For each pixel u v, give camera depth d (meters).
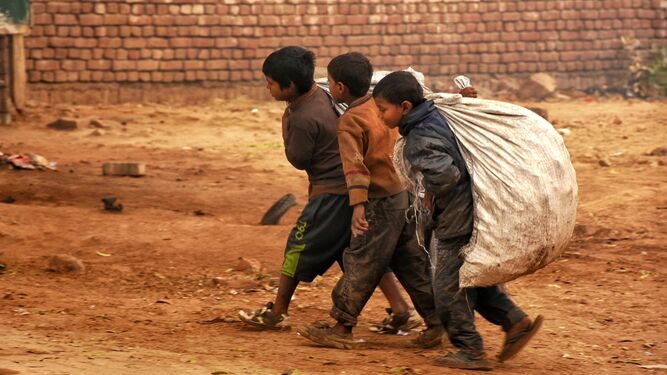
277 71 16.52
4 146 46.31
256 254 24.98
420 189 15.12
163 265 24.11
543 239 14.18
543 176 14.15
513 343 14.95
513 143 14.27
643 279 22.42
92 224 27.89
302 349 16.14
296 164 16.86
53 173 38.38
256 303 20.47
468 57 74.12
